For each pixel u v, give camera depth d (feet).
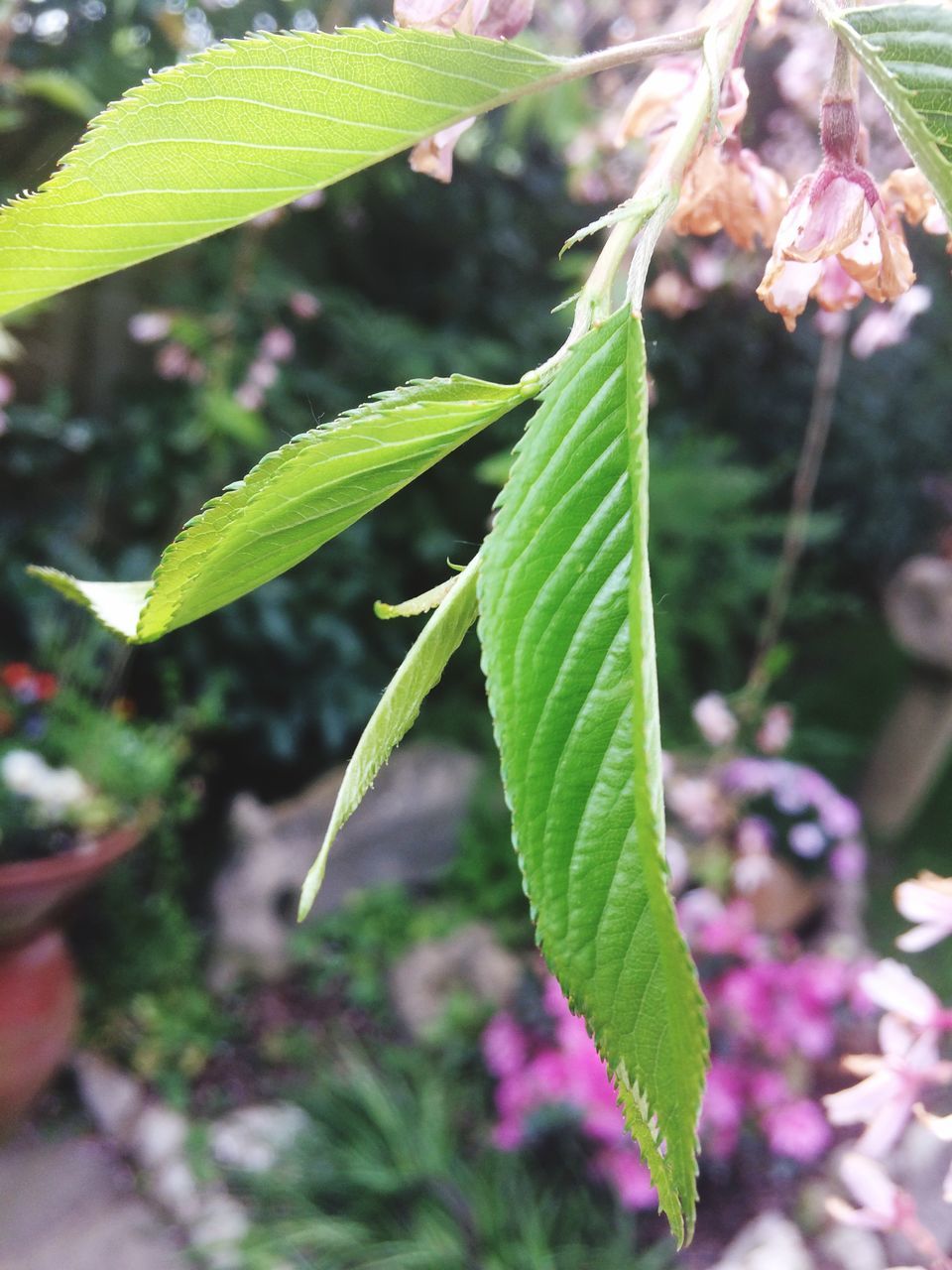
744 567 5.32
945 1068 0.83
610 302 0.29
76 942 3.45
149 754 3.39
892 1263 2.38
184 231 0.37
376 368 4.79
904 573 4.76
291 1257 2.65
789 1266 2.39
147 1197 2.91
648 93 0.54
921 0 0.32
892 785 4.82
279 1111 3.16
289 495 0.30
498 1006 3.48
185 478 4.34
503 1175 2.84
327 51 0.33
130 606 0.40
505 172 5.07
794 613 5.97
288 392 4.53
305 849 3.92
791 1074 2.98
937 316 5.96
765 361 6.05
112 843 2.87
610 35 3.23
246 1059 3.40
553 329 5.18
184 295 4.23
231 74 0.32
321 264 5.04
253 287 4.17
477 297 5.26
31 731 3.22
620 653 0.25
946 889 0.77
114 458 4.40
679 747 4.55
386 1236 2.71
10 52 3.48
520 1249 2.58
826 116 0.42
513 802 0.24
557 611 0.25
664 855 0.22
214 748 4.57
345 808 0.31
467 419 0.30
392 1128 2.96
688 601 5.24
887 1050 0.84
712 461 5.32
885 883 4.50
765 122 2.40
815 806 3.80
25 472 4.22
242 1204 2.85
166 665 4.24
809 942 3.78
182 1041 3.39
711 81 0.32
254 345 4.21
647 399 0.26
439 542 4.81
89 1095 3.18
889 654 6.23
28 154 3.51
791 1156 2.86
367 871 4.00
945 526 6.63
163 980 3.56
